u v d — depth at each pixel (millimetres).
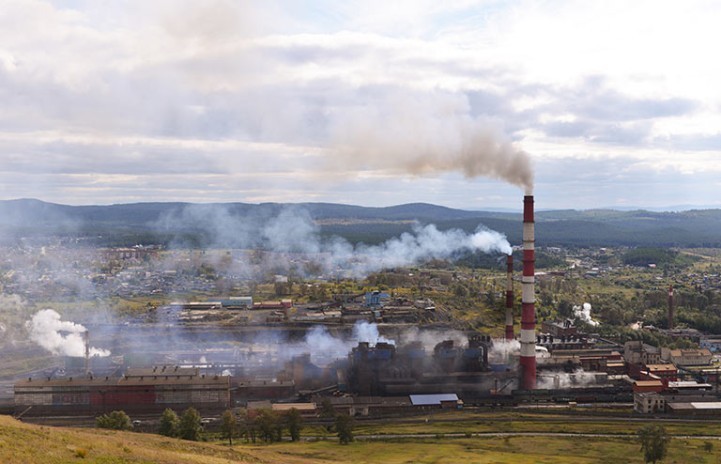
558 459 187875
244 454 142000
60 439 106438
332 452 188375
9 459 87688
